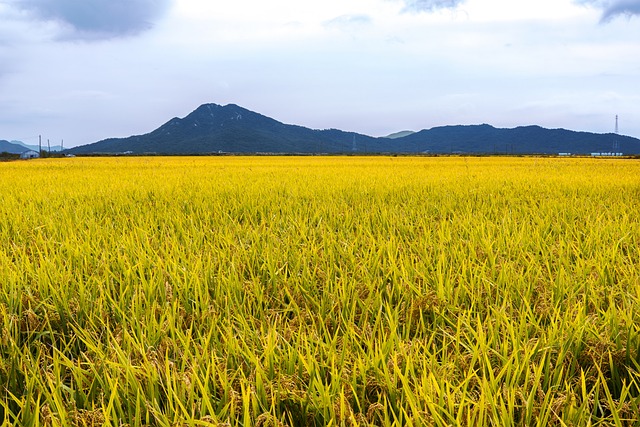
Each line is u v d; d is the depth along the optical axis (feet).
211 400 6.46
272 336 7.63
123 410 6.64
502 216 21.88
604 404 6.84
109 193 31.96
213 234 17.44
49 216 21.70
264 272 12.12
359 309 9.93
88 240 15.79
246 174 53.98
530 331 8.51
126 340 8.00
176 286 10.68
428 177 46.03
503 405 5.61
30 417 6.22
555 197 28.66
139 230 17.62
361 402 6.52
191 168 76.84
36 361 7.64
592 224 18.17
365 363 7.03
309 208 23.41
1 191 35.17
